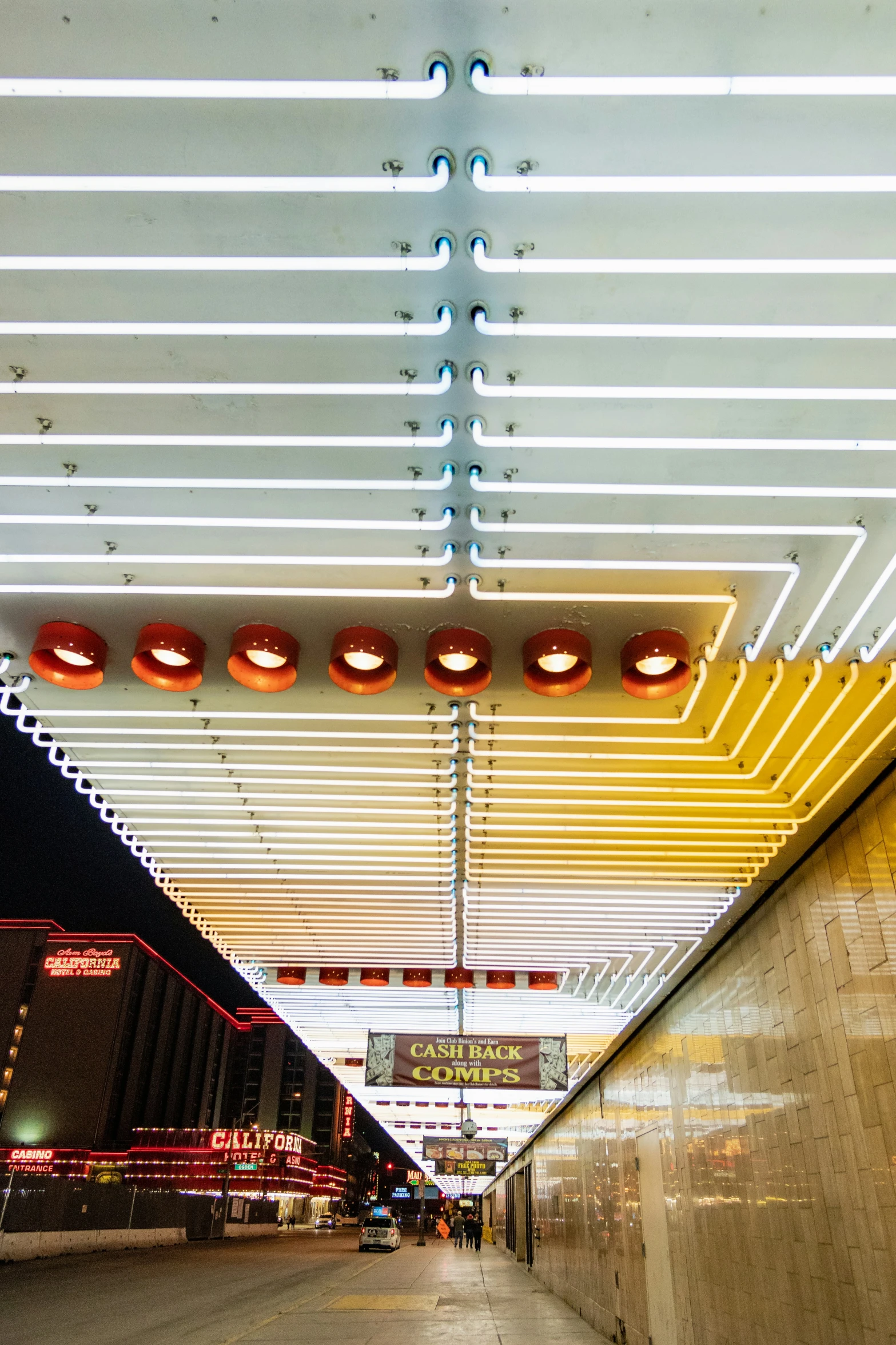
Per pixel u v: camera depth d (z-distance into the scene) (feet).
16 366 8.93
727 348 8.48
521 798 16.33
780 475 9.91
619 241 7.75
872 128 6.89
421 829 17.51
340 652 12.16
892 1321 13.66
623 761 15.28
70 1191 62.08
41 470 10.09
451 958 25.53
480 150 7.12
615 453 9.60
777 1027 18.99
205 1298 38.70
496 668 13.11
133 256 7.93
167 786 16.40
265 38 6.60
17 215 7.61
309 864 19.17
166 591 11.80
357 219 7.57
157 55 6.76
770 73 6.73
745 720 14.02
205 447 9.67
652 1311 27.73
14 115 6.99
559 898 20.52
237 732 14.70
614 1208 34.42
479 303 8.19
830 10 6.31
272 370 8.89
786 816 16.35
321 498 10.37
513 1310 40.19
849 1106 15.49
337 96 6.66
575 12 6.35
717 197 7.30
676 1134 26.32
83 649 12.39
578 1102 44.65
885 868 14.58
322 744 15.06
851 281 7.87
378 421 9.41
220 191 7.28
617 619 12.07
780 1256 18.03
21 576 11.68
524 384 8.96
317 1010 31.48
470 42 6.54
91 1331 27.73
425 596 11.67
